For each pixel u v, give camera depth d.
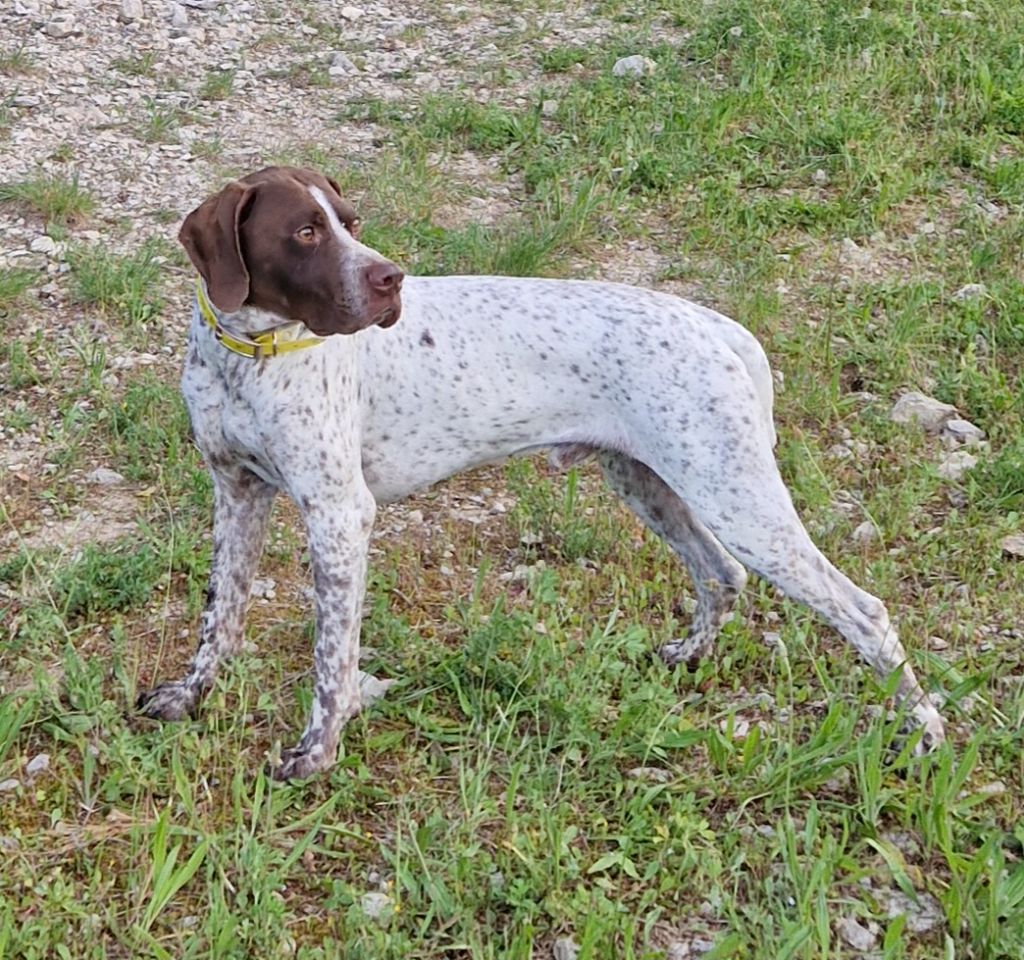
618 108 4.68
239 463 2.85
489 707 2.90
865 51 4.90
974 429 3.60
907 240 4.18
